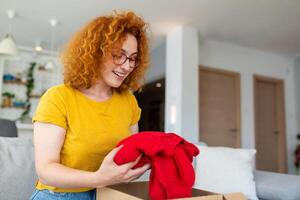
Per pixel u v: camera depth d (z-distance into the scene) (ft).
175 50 13.66
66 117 2.97
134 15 3.32
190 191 2.68
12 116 17.38
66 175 2.49
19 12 12.45
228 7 11.49
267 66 17.54
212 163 6.53
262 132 17.17
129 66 3.16
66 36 15.44
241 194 2.69
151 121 21.84
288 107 18.08
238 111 16.14
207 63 15.46
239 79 16.35
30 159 4.87
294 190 6.01
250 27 13.52
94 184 2.45
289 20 12.66
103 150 3.11
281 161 17.39
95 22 3.15
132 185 3.08
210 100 15.48
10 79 17.13
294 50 16.93
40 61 18.38
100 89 3.28
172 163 2.63
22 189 4.60
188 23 13.08
